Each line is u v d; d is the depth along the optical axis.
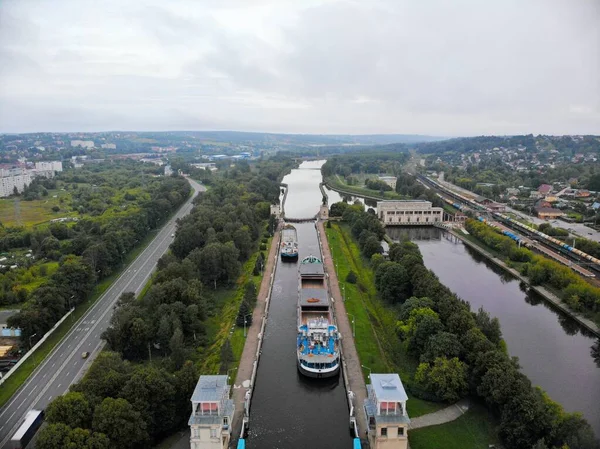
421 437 157.75
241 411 177.12
